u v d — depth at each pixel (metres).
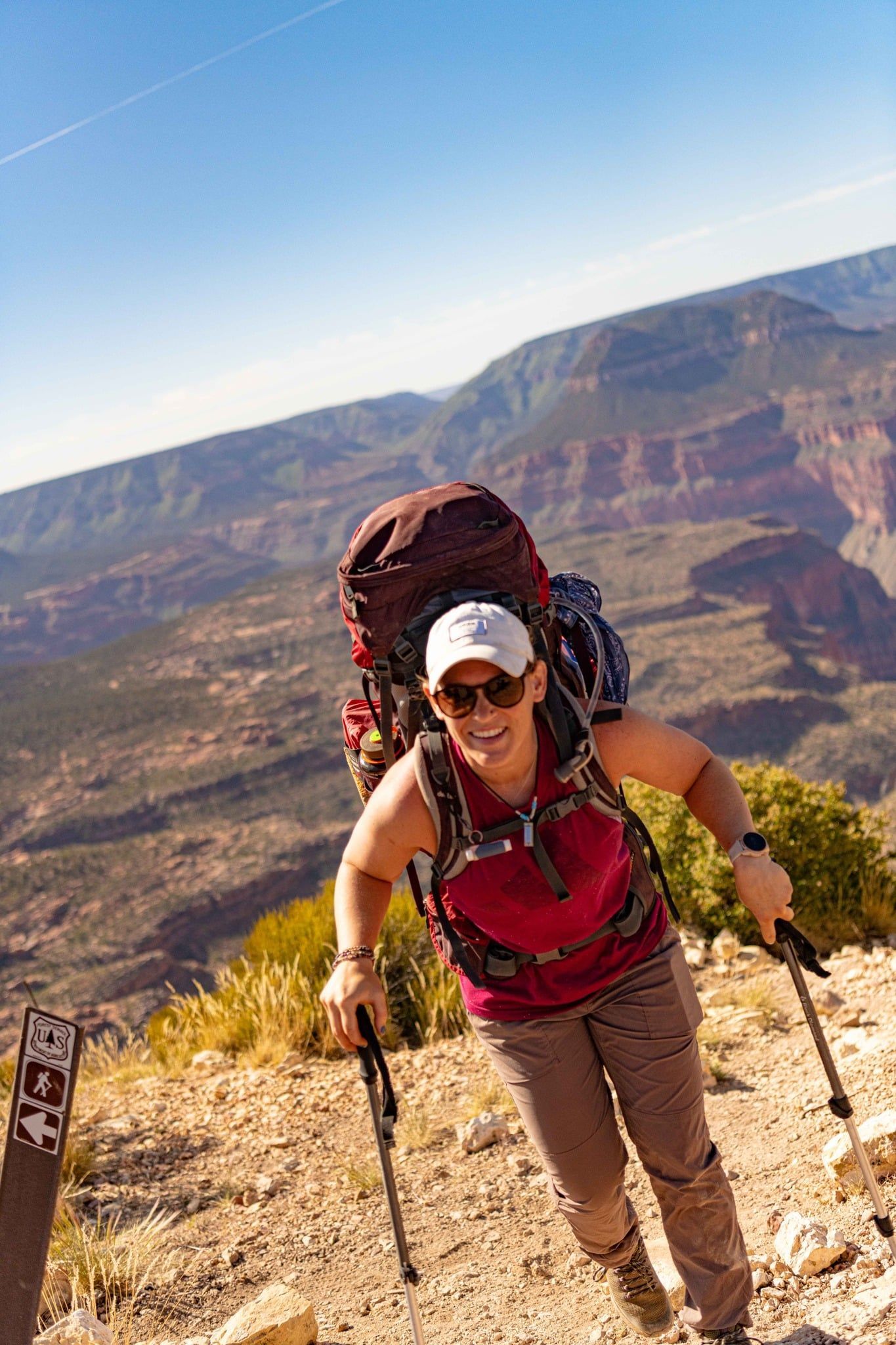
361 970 2.38
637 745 2.49
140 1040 7.98
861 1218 3.36
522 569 2.41
